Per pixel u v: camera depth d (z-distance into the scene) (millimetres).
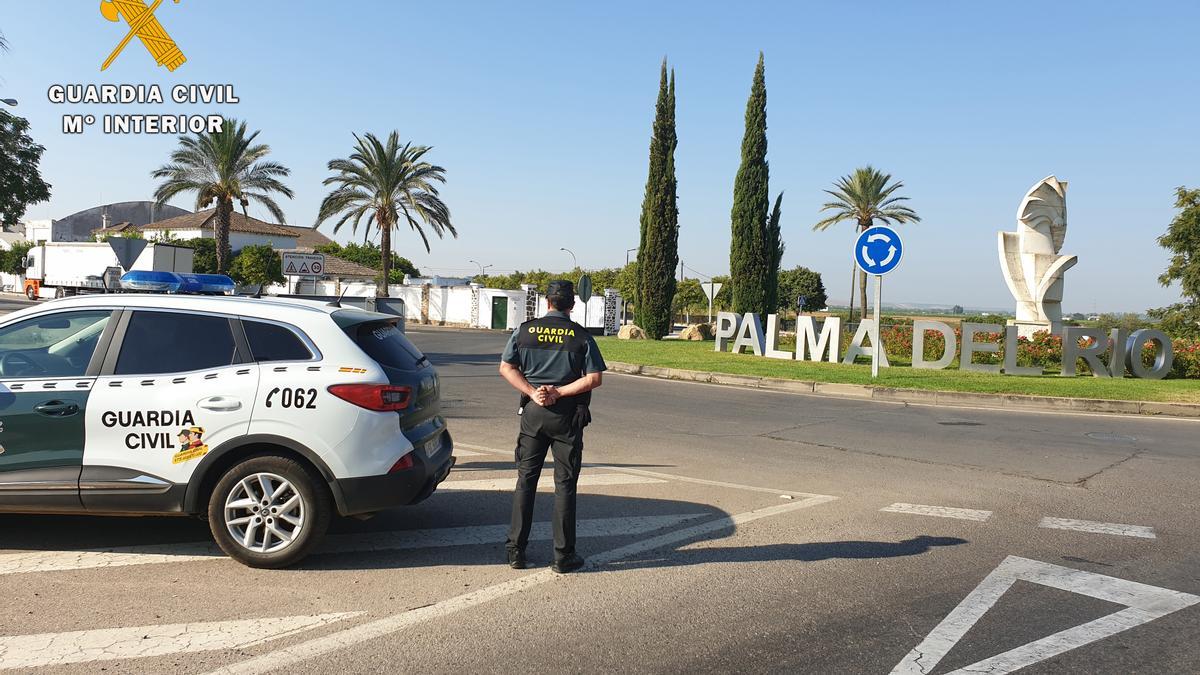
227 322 5023
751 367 18672
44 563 4930
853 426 11336
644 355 22266
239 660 3646
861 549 5527
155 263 29688
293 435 4773
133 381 4871
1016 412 13328
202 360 4934
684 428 10906
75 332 5090
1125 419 12758
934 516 6434
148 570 4836
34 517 5910
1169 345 18109
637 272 33812
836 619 4277
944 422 11914
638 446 9484
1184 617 4379
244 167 37812
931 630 4148
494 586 4688
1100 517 6465
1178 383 16844
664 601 4492
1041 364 19906
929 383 15766
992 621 4285
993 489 7457
